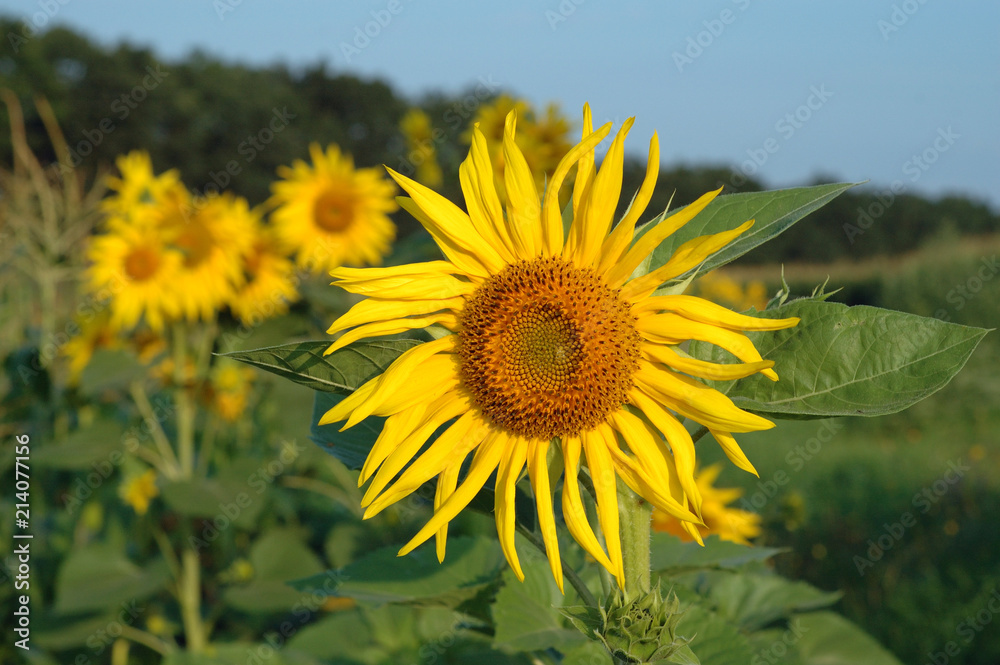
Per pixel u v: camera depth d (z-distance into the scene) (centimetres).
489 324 155
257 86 3272
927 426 1207
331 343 150
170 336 495
